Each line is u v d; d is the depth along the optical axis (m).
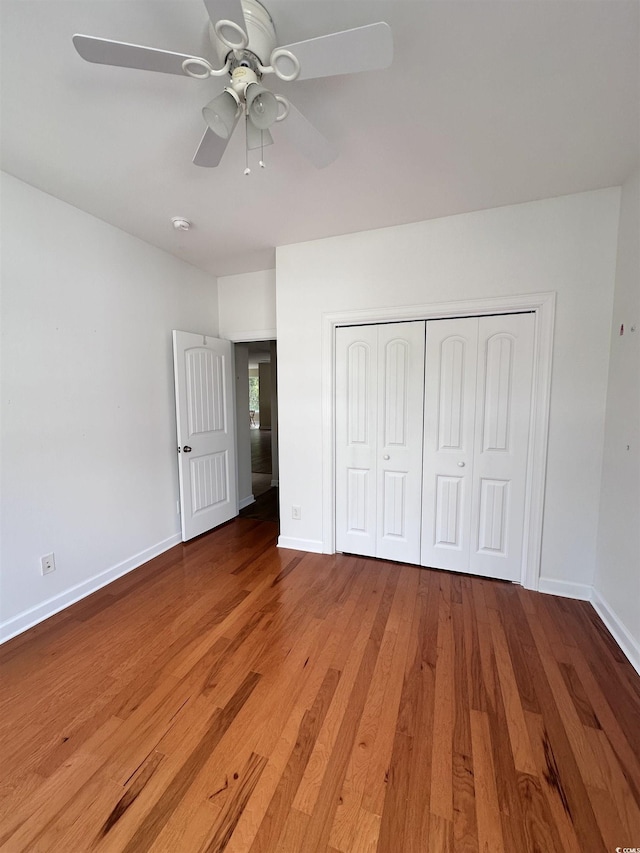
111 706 1.50
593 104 1.42
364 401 2.74
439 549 2.64
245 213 2.31
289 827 1.08
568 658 1.76
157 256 2.88
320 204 2.19
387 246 2.50
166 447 3.03
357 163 1.80
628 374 1.89
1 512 1.91
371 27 0.92
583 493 2.22
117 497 2.58
